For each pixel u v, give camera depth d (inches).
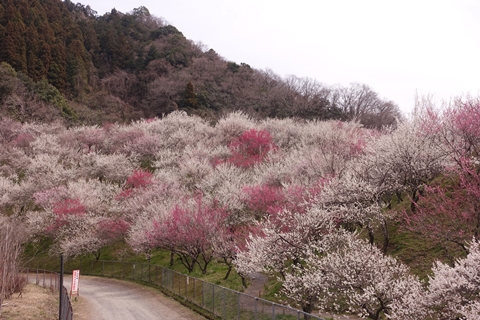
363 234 895.1
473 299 475.5
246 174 1478.8
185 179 1600.6
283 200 1063.6
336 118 3201.3
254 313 617.9
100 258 1556.3
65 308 743.1
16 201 1759.4
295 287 673.6
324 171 1069.8
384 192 881.5
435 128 852.0
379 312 601.3
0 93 2827.3
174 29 5280.5
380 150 926.4
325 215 747.4
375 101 3454.7
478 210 614.2
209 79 3971.5
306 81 4033.0
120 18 5477.4
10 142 2386.8
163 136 2300.7
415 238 767.1
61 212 1514.5
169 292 1063.6
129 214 1460.4
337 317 618.5
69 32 4335.6
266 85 4133.9
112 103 3725.4
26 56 3417.8
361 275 578.6
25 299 928.9
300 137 1956.2
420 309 488.7
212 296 802.2
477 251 482.6
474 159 699.4
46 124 2679.6
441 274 482.6
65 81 3690.9
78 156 2155.5
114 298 1043.9
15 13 3604.8
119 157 1984.5
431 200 761.6
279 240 741.9
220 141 2110.0
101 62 4512.8
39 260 1643.7
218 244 1031.6
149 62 4448.8
